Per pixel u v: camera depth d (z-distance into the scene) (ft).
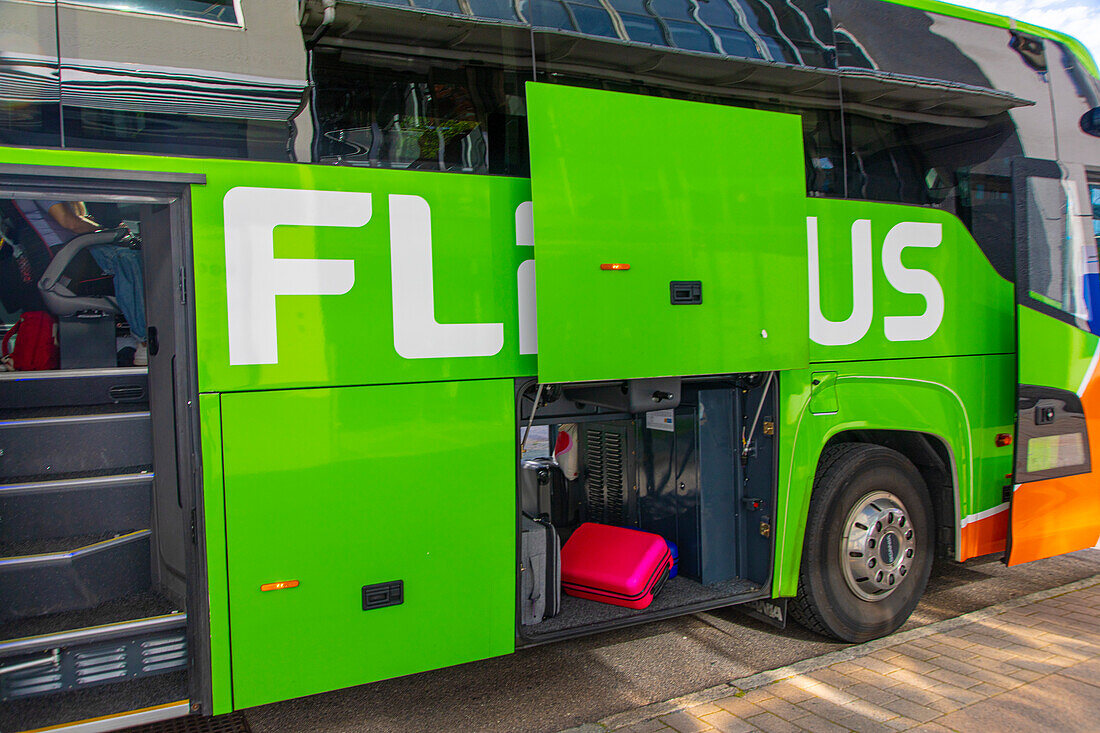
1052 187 15.16
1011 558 14.87
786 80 12.71
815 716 10.90
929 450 14.49
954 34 14.76
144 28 8.91
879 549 13.80
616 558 13.05
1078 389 15.62
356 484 9.77
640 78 11.41
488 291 10.46
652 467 14.82
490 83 10.51
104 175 8.47
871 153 13.57
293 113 9.45
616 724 10.75
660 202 11.13
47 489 10.27
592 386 12.26
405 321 9.95
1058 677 12.05
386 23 9.97
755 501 13.41
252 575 9.29
